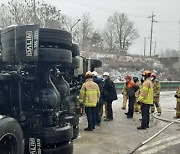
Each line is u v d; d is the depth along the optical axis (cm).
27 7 2061
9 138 414
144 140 810
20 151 437
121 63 4441
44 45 498
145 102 950
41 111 520
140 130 940
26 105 531
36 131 491
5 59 508
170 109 1489
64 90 615
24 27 481
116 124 1030
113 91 1080
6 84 523
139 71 4462
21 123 507
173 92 2612
